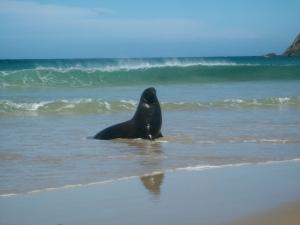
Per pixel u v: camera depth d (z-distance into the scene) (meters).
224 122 13.55
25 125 12.91
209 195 6.03
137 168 7.77
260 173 7.39
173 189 6.37
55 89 23.75
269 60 81.69
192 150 9.51
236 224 4.83
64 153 9.11
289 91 23.66
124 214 5.25
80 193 6.19
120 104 16.77
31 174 7.30
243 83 29.23
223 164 8.11
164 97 20.05
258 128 12.41
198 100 19.06
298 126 12.82
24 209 5.48
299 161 8.41
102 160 8.47
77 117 14.66
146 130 11.12
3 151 9.17
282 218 5.00
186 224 4.86
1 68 40.62
